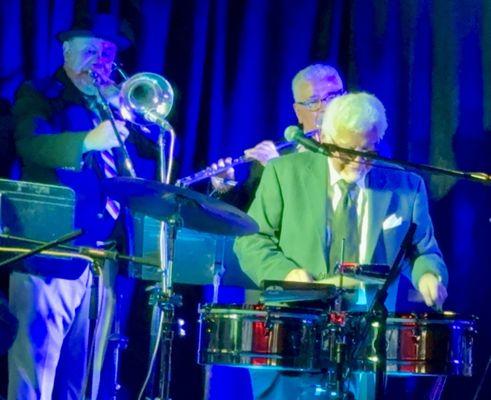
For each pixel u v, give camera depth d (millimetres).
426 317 6219
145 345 8078
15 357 6930
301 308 6211
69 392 7301
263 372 6531
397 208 6805
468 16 8156
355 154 6137
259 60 8203
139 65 8125
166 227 7156
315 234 6730
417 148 8125
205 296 8234
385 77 8180
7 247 6660
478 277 8086
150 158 7789
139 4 8141
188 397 8188
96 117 7363
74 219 6828
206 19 8141
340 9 8250
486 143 8109
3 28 7871
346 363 5957
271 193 6879
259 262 6629
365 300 6242
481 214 8102
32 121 7121
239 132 8180
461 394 8070
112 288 7328
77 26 7344
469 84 8141
